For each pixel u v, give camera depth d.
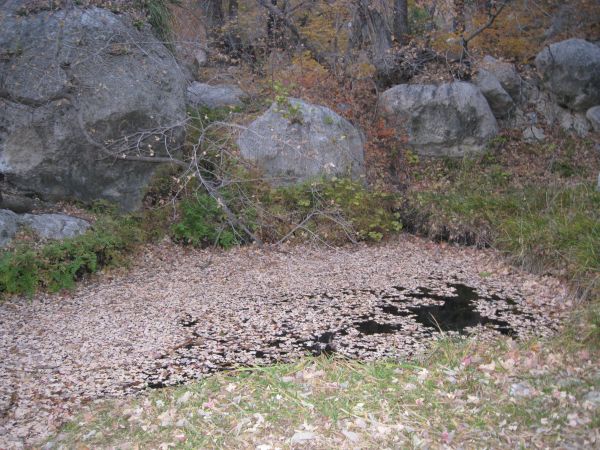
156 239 8.54
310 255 8.51
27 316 6.52
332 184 9.41
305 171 9.50
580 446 3.84
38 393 5.01
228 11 14.50
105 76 8.41
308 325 6.30
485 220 8.74
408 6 13.14
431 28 12.77
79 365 5.50
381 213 9.31
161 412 4.55
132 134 8.48
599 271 6.67
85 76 8.31
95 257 7.39
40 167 8.27
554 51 11.88
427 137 11.22
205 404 4.55
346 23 12.16
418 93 11.23
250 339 6.00
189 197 8.92
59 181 8.44
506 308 6.72
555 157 11.13
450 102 11.14
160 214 8.72
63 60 8.27
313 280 7.62
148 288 7.29
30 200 8.23
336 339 5.96
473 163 11.07
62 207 8.50
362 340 5.93
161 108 8.80
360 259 8.39
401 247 8.89
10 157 8.20
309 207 9.17
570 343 5.21
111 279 7.53
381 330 6.17
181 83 9.32
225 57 11.84
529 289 7.22
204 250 8.52
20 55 8.28
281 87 9.99
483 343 5.53
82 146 8.34
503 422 4.16
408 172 10.87
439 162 11.16
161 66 8.94
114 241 7.77
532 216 8.36
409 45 11.48
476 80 11.88
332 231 8.98
